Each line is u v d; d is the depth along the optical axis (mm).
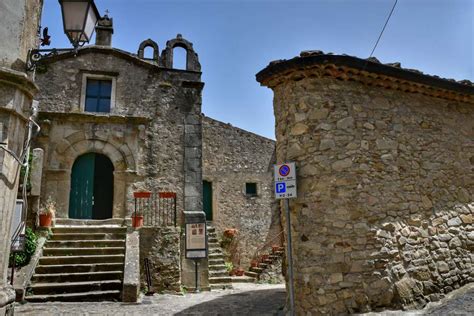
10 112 4156
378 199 5480
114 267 8570
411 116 6148
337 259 5133
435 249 5734
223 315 6176
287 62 5602
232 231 15266
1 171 4004
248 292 9086
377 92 5957
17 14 4426
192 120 11242
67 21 4570
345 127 5562
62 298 7480
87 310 6668
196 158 10977
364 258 5180
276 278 12719
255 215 16094
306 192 5422
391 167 5703
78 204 10492
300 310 5238
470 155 6676
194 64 11773
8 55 4254
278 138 6031
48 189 10117
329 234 5219
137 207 10344
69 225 9969
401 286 5223
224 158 16125
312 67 5543
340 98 5656
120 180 10555
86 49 11133
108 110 11094
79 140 10578
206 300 7910
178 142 11031
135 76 11297
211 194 15664
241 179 16203
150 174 10664
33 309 6680
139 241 9711
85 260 8680
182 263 9969
